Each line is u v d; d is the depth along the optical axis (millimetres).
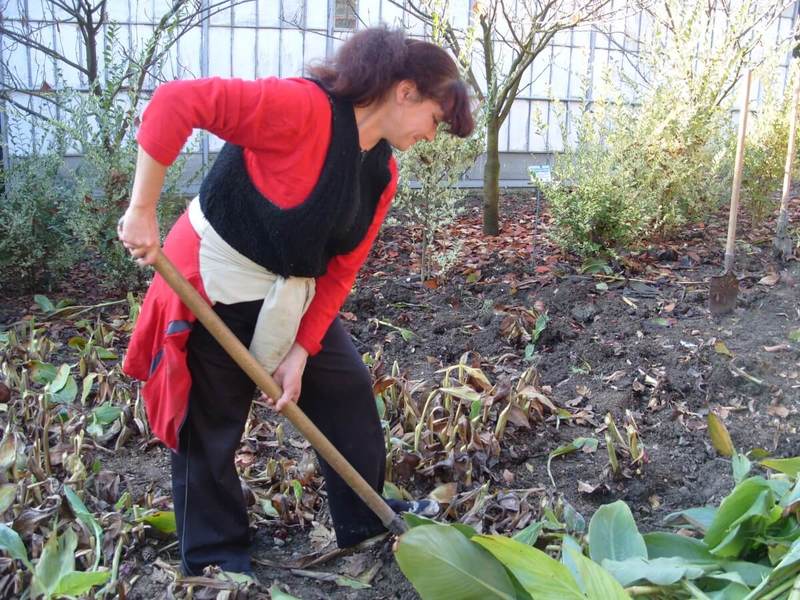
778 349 4012
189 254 2158
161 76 7289
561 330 4316
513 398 3326
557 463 3186
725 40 6012
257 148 1985
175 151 1914
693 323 4457
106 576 2172
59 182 5449
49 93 6051
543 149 9492
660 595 2201
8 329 4461
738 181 4449
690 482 3061
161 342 2217
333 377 2449
